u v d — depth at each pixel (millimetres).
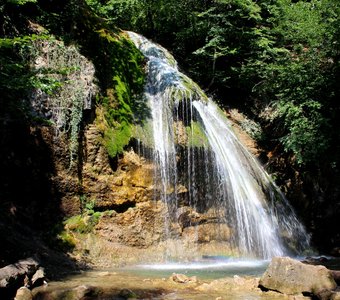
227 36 17578
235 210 12383
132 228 10586
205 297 6457
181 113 12844
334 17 14852
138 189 11016
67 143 10414
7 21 10938
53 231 9711
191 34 18188
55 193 10203
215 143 13297
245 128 16812
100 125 11000
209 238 11594
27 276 6648
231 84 18438
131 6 18156
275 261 7090
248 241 12109
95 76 11547
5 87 8586
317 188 14445
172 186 11648
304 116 14531
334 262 10820
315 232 13930
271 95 17516
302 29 15242
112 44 13000
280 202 14047
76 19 12391
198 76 18156
